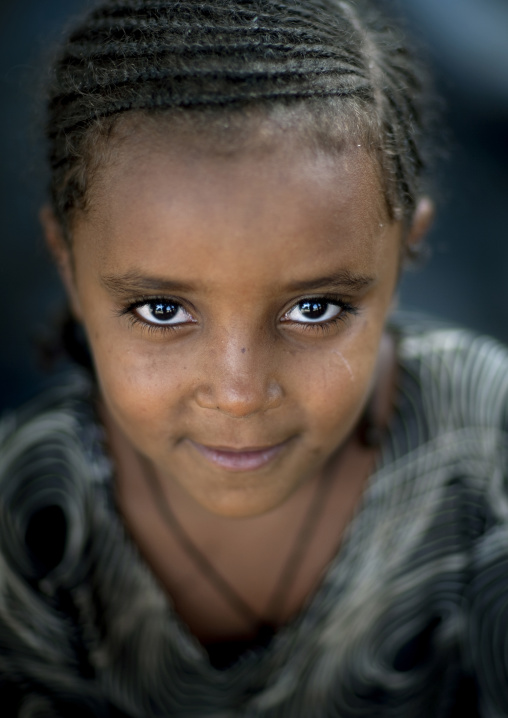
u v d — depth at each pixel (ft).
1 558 3.20
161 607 3.25
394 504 3.26
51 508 3.25
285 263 2.17
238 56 2.29
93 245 2.39
